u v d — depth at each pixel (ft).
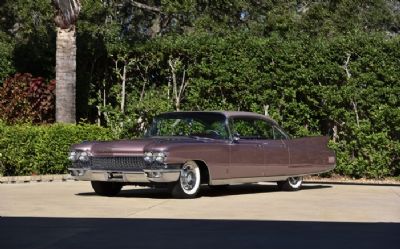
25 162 55.42
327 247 25.16
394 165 57.88
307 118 58.44
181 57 61.62
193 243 25.89
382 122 56.85
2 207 36.27
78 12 60.59
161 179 39.45
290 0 89.25
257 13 89.45
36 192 44.75
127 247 25.05
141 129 62.28
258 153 44.34
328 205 38.40
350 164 57.77
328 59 57.77
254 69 58.75
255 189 49.55
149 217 32.81
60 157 56.80
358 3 90.17
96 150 41.47
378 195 44.50
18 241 26.25
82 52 63.52
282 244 25.73
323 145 49.29
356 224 30.91
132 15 94.89
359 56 57.31
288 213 34.63
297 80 58.13
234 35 59.82
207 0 86.58
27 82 61.82
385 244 25.80
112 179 40.88
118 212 34.53
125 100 63.36
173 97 61.72
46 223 30.76
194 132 44.21
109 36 65.16
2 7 88.89
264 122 46.16
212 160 41.75
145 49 62.18
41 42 65.16
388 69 56.80
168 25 92.43
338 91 57.31
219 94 60.34
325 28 85.87
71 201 39.40
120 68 63.57
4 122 57.93
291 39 60.08
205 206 37.37
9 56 63.67
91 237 27.12
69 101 60.59
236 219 32.27
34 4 83.15
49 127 56.70
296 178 48.21
